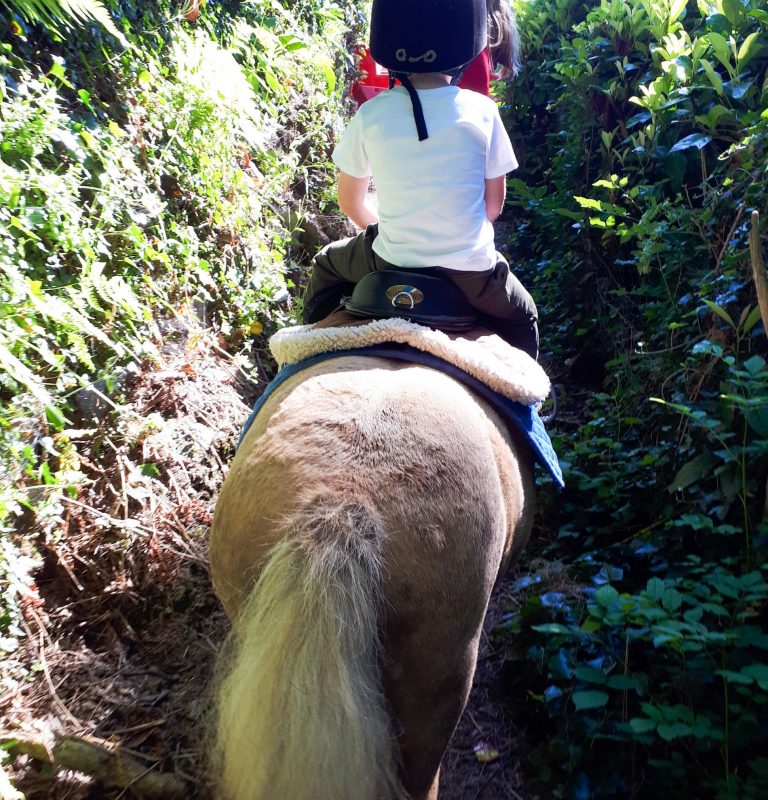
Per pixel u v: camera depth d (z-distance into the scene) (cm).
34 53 336
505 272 235
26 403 262
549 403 450
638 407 391
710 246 349
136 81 380
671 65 400
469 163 224
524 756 265
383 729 147
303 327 232
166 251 362
